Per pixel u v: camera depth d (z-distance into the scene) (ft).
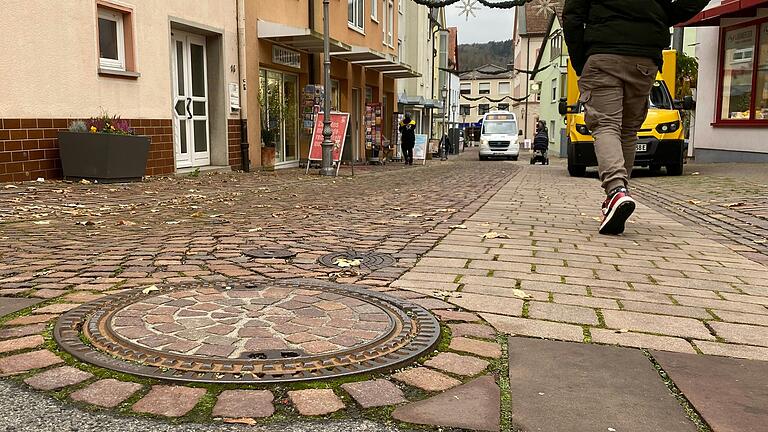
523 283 12.25
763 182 35.14
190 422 6.14
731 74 56.34
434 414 6.42
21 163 28.32
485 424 6.23
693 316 10.24
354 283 11.92
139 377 7.07
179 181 35.22
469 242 16.85
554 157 119.65
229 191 31.01
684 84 66.80
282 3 52.85
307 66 59.16
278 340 8.25
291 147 58.29
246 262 13.67
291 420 6.23
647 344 8.79
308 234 17.83
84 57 31.45
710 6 57.93
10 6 27.25
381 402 6.68
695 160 62.34
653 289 12.03
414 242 16.71
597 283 12.42
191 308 9.61
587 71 18.31
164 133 38.09
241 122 47.11
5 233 17.12
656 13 17.67
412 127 76.23
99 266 13.01
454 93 213.05
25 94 28.30
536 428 6.16
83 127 29.99
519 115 211.82
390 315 9.58
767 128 51.44
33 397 6.62
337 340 8.33
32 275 12.09
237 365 7.39
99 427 6.00
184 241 16.29
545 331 9.27
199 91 43.60
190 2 40.19
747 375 7.66
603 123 18.47
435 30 147.54
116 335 8.30
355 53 60.08
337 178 43.55
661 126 43.47
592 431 6.13
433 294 11.19
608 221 18.22
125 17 34.81
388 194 31.63
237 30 46.01
